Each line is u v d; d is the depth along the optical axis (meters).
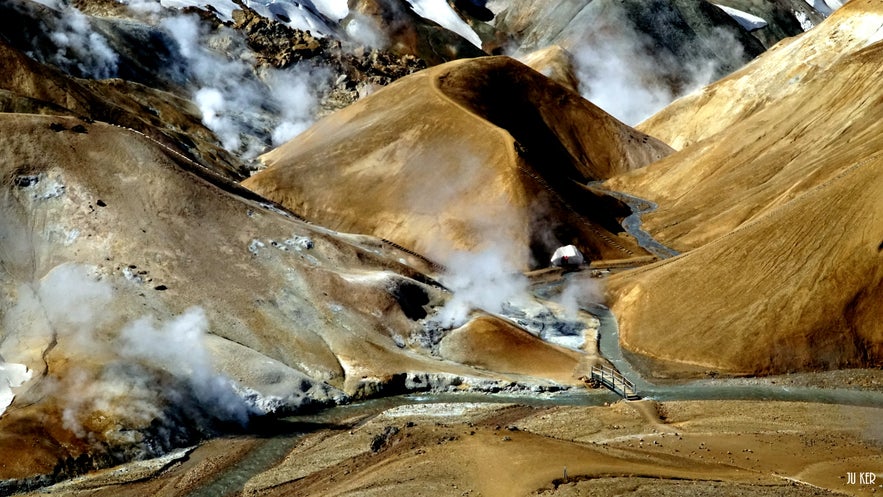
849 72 96.06
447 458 38.19
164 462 44.50
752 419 46.31
